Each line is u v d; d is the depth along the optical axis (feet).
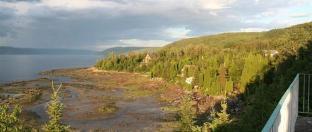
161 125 222.07
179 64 537.24
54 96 115.55
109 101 327.26
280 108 25.32
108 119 244.83
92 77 617.62
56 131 113.39
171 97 357.82
